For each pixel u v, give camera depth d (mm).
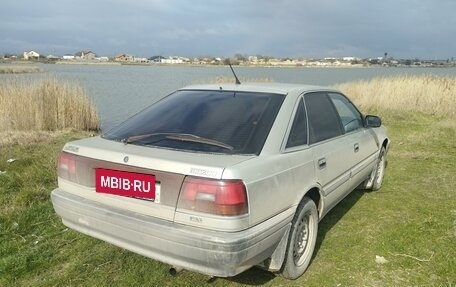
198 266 2344
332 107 3865
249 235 2346
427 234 3904
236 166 2379
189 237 2299
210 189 2289
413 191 5320
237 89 3395
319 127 3469
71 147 2930
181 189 2363
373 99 15336
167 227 2365
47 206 4355
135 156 2555
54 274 3105
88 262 3266
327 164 3408
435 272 3211
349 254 3510
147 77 42312
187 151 2619
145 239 2459
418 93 15148
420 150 7941
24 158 6270
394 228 4055
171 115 3152
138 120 3254
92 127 11062
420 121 12188
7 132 8742
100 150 2734
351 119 4324
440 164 6773
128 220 2504
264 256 2625
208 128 2865
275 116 2957
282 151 2811
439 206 4711
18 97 10234
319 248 3623
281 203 2701
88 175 2768
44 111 10180
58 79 11523
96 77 41375
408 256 3461
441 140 8906
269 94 3223
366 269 3260
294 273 3037
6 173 5355
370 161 4785
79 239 3674
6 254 3391
